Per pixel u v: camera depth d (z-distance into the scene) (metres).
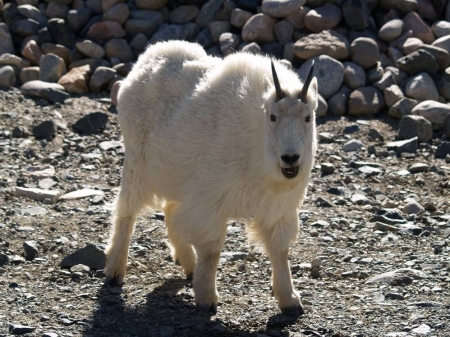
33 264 8.90
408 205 10.80
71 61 16.47
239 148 7.38
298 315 7.60
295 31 15.99
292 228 7.61
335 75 14.94
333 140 13.79
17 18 17.19
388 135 13.94
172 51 8.49
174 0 17.31
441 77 15.06
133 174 8.41
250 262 9.10
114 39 16.53
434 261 8.98
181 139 7.77
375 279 8.43
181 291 8.27
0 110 14.53
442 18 16.73
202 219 7.52
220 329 7.20
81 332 7.20
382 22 16.48
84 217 10.45
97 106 15.11
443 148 13.16
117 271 8.46
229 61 7.86
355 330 7.24
